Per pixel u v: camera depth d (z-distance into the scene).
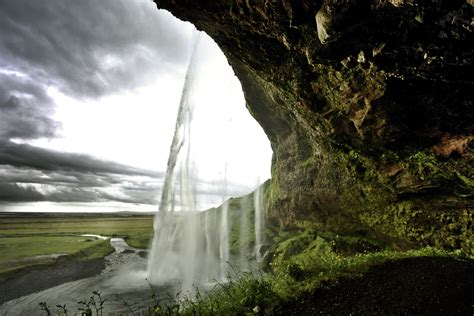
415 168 11.57
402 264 8.27
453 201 11.64
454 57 6.48
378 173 13.37
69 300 16.70
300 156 22.94
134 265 26.55
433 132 9.59
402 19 6.23
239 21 9.66
